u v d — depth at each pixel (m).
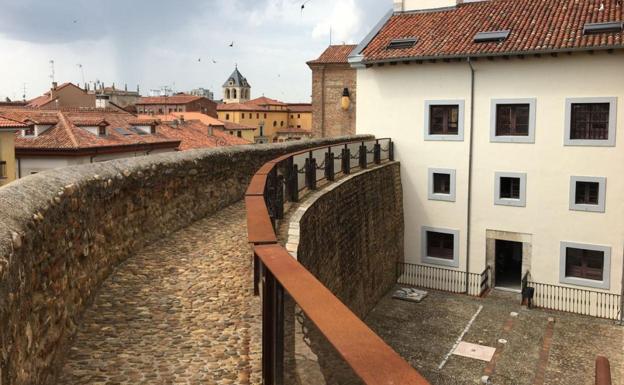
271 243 4.27
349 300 14.78
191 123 47.06
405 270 21.61
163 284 6.97
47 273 4.61
